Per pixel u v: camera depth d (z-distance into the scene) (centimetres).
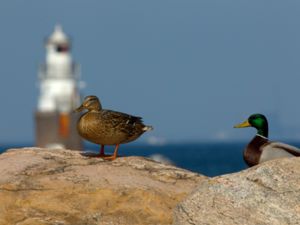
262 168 1090
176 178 1196
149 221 1114
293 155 1388
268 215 1041
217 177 1099
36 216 1109
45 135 9262
